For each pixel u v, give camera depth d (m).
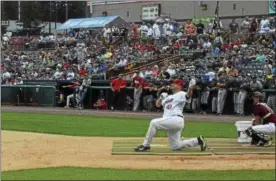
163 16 54.81
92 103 36.50
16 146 16.80
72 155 14.77
